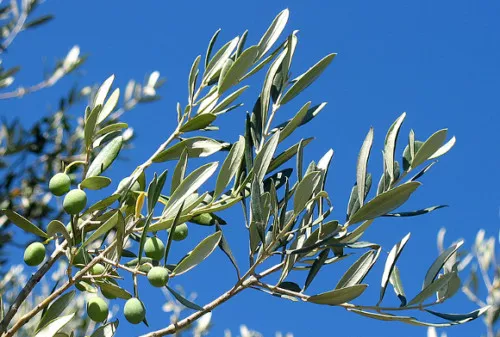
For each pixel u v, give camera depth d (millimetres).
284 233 1232
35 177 2906
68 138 2959
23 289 1220
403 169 1269
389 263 1249
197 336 1882
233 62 1336
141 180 1318
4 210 1233
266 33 1344
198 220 1312
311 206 1274
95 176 1254
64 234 1221
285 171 1330
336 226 1239
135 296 1221
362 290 1222
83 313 2184
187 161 1271
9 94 2871
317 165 1290
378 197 1224
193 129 1341
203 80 1364
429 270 1267
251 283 1242
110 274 1260
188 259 1228
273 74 1312
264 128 1308
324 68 1324
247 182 1268
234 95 1339
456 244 1272
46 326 1205
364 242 1250
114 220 1215
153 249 1252
